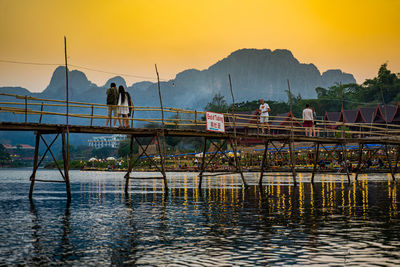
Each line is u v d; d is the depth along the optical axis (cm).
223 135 3155
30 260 1066
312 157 6366
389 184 3469
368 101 13688
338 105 13962
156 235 1355
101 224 1579
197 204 2203
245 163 6925
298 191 2889
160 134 2812
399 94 12619
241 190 3077
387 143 3925
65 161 2398
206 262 1038
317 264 1016
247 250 1149
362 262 1029
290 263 1025
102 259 1072
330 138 3572
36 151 2573
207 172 6850
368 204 2119
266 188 3206
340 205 2084
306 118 3484
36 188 3838
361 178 4331
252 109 13188
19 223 1617
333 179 4259
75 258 1083
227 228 1466
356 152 5912
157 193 2939
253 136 3275
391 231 1394
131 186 3853
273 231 1403
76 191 3294
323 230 1416
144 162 9450
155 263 1034
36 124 2256
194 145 11806
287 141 3422
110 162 12306
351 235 1331
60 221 1662
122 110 2697
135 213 1877
